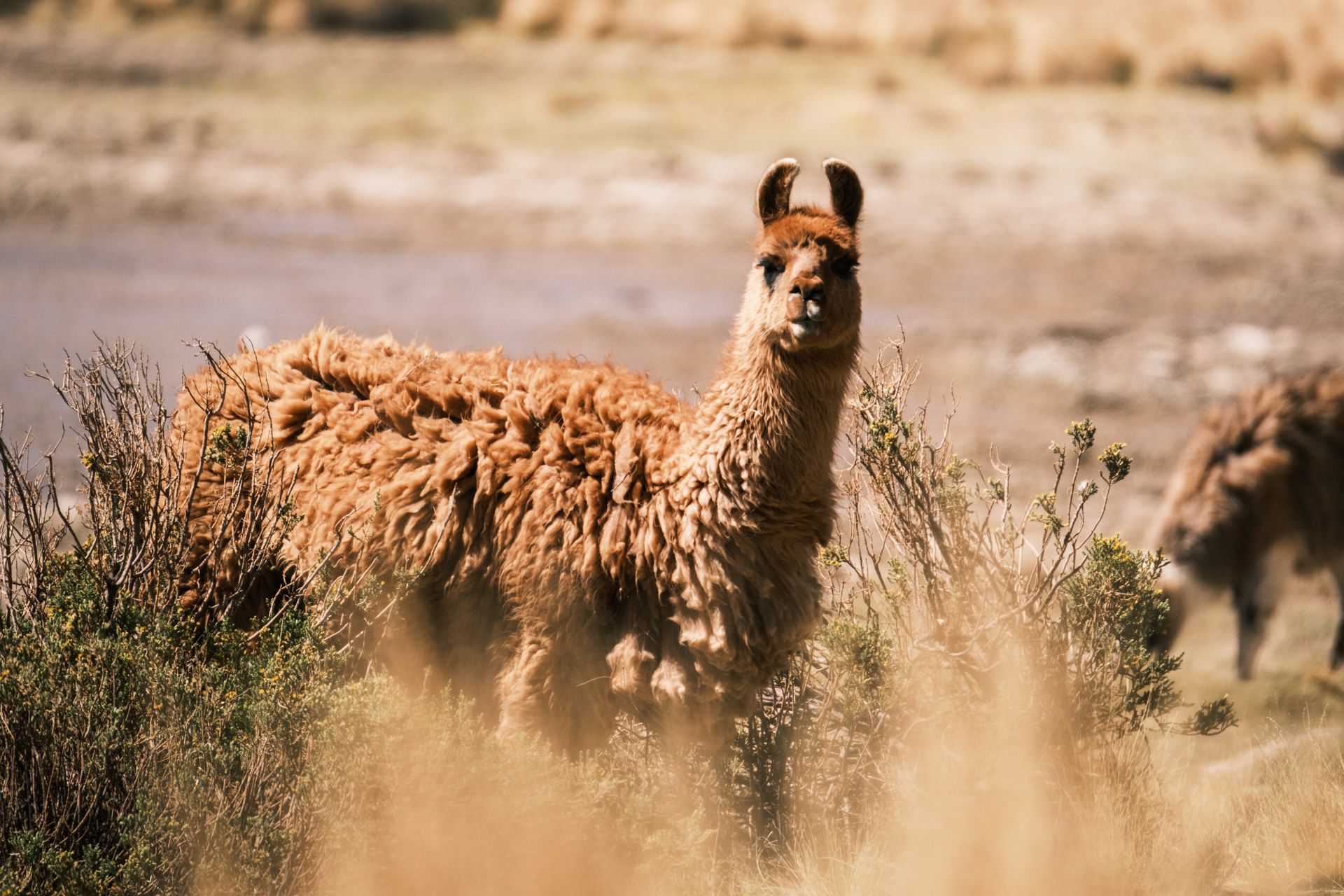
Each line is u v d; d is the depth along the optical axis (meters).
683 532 17.58
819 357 17.55
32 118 92.12
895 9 122.12
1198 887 18.58
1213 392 58.84
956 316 68.00
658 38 119.06
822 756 20.73
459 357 20.28
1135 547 38.81
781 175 18.64
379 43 115.44
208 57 107.88
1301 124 102.69
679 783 19.58
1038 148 97.25
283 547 19.20
